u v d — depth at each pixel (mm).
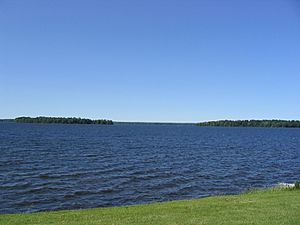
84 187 25266
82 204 20672
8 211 18656
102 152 49219
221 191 25859
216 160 44469
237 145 72562
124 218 12680
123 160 40906
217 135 117750
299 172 36625
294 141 90688
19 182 26125
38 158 40062
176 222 11828
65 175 29656
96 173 31188
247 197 17781
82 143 64875
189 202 16906
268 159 47875
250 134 130875
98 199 22016
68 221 12359
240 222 11758
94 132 116250
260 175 33938
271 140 93688
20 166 33750
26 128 134000
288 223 11664
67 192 23531
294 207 14289
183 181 29109
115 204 20922
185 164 39312
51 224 11867
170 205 15930
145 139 85000
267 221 11898
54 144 60344
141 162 39688
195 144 71875
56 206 20000
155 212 13852
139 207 15664
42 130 118312
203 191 25688
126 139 82438
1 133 91000
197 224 11539
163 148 59688
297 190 19609
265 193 19219
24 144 58125
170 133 128000
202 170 35438
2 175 28688
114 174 31047
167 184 27594
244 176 32938
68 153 46438
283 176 33812
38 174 29703
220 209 14117
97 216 13250
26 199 21344
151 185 26938
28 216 13523
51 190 23953
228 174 33688
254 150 61656
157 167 36094
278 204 14977
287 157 51188
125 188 25516
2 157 39688
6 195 22094
